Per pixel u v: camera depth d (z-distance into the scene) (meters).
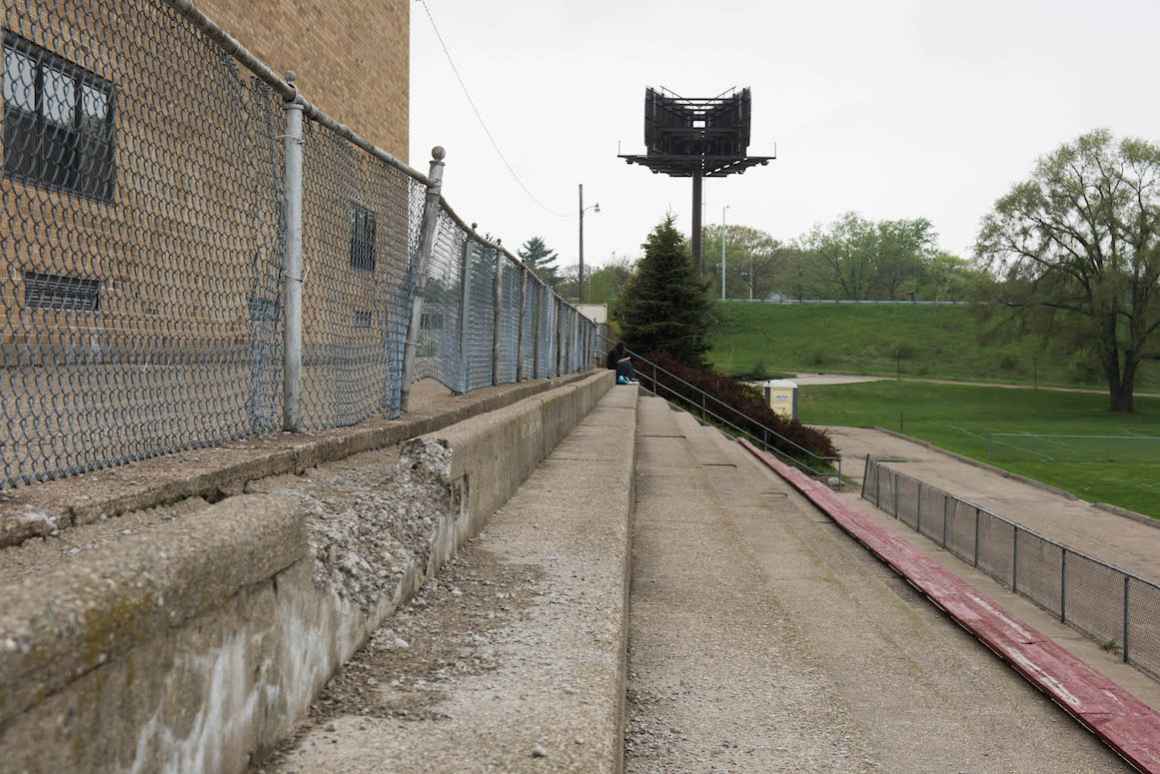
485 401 8.97
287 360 4.67
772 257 138.38
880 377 82.31
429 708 2.85
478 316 10.39
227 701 2.12
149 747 1.73
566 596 4.32
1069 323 64.25
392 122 20.70
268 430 4.54
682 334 43.66
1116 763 5.17
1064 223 63.12
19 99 2.44
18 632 1.35
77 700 1.48
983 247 66.25
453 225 8.41
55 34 2.58
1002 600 13.92
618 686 3.20
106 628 1.57
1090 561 11.73
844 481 30.20
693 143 73.31
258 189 4.16
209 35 3.51
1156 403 68.00
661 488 12.37
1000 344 67.62
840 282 134.50
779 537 11.67
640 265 44.66
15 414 2.66
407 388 6.88
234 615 2.16
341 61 17.14
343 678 3.07
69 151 2.67
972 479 32.69
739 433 32.47
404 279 6.71
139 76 3.04
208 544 2.04
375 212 5.91
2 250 2.42
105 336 2.98
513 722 2.75
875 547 11.86
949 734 5.33
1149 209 59.97
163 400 3.51
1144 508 26.64
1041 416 60.00
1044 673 6.59
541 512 6.56
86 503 2.58
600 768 2.43
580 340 26.67
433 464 4.91
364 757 2.45
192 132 3.46
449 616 3.90
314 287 4.94
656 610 6.52
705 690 5.06
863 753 4.47
